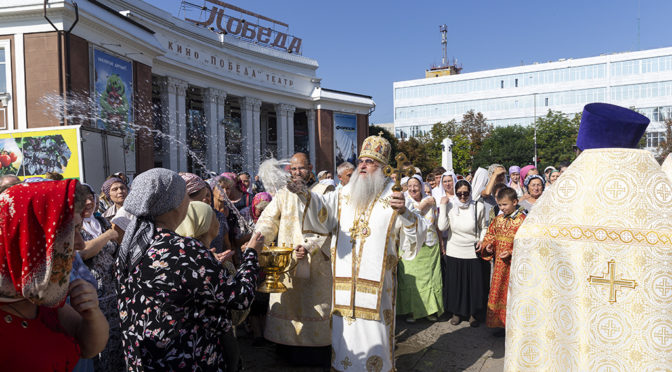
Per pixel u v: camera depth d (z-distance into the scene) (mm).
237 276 2037
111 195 4242
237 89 30203
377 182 3234
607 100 59562
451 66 80125
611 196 1903
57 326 1540
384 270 3084
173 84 24984
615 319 1855
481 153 49688
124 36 17766
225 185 5398
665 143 48125
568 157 48219
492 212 5121
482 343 4527
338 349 3117
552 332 1993
